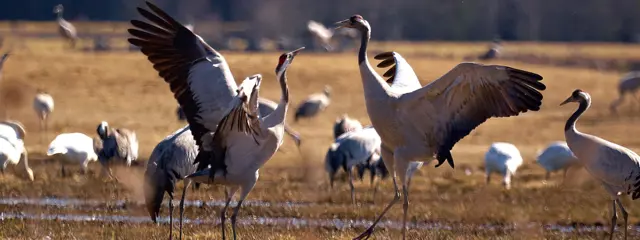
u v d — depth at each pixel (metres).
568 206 21.62
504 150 24.92
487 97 15.05
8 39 76.06
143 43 15.20
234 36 99.75
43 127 38.41
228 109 13.67
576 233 18.50
